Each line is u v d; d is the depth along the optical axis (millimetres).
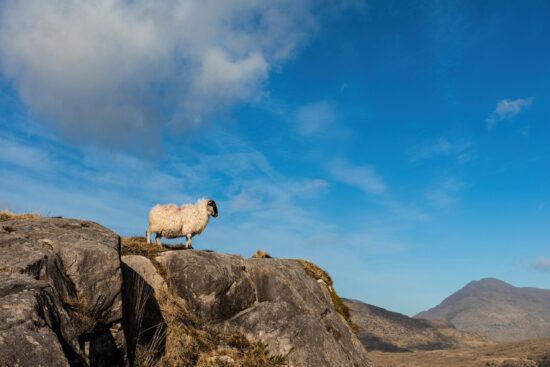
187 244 19656
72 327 8477
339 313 19766
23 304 7418
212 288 15453
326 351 15188
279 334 15031
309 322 15695
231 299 15828
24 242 10227
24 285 8078
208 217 19531
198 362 13266
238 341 14648
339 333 16953
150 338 13289
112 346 10883
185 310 14828
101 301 10703
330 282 21156
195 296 15219
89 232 12195
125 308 12812
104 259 11086
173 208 19438
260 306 15898
